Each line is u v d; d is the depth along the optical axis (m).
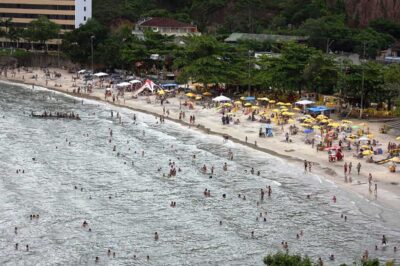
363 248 99.00
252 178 133.00
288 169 139.62
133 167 139.12
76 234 100.88
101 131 175.88
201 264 91.75
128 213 110.56
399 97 181.88
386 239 102.19
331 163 144.25
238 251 96.31
